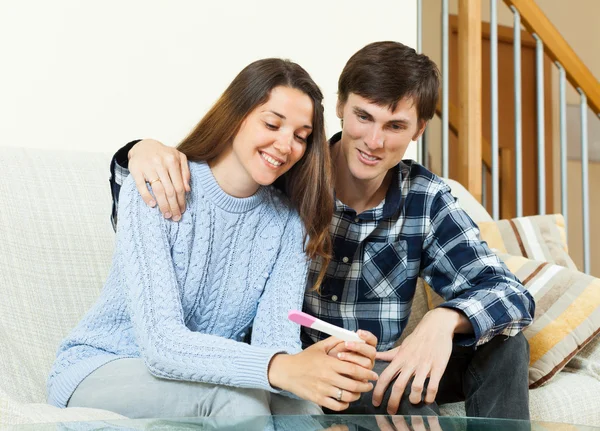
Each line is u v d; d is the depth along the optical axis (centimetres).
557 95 416
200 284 132
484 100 392
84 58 201
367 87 145
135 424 92
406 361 134
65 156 166
